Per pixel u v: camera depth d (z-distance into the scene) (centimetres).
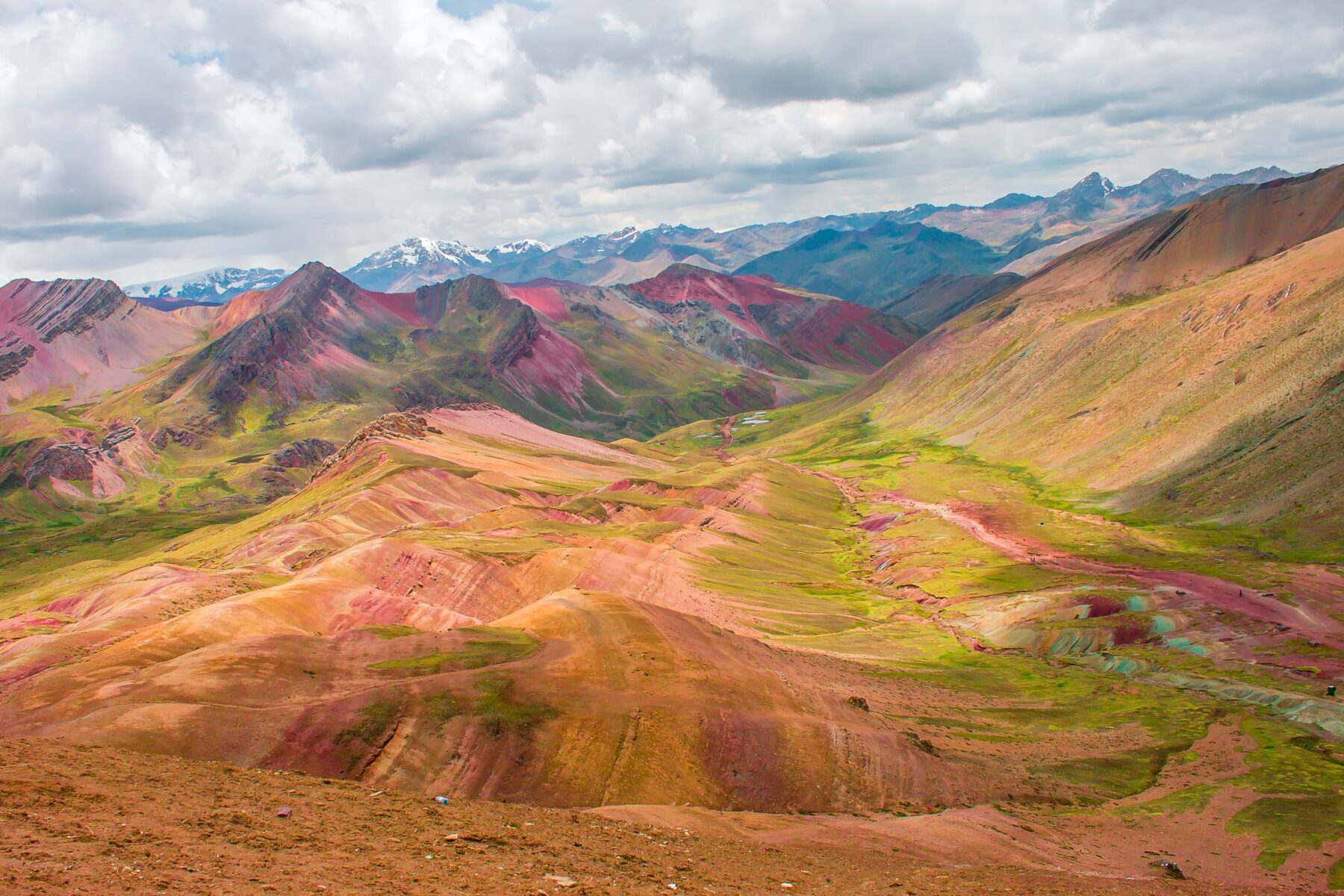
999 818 7494
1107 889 5203
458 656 9369
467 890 3244
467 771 7275
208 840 3416
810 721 8925
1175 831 7662
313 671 8625
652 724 8162
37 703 9444
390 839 3941
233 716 7406
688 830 5631
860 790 7931
